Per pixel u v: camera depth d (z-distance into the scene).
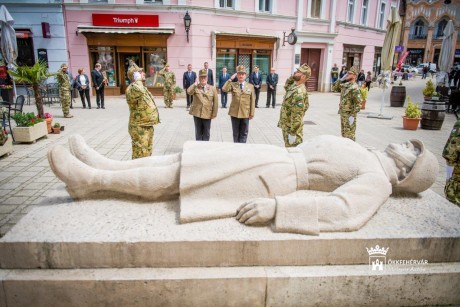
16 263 2.48
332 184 2.97
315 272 2.52
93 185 2.95
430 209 3.04
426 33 49.53
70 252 2.47
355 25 24.33
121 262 2.50
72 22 16.12
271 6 19.41
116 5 16.16
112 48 16.80
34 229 2.58
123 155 7.15
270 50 20.08
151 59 17.20
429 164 3.10
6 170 6.07
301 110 5.66
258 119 11.98
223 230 2.61
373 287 2.56
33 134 8.02
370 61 27.42
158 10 16.50
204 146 3.09
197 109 7.08
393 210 3.01
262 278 2.45
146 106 5.57
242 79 7.07
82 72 13.41
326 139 3.16
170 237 2.50
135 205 2.96
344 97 7.71
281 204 2.63
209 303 2.48
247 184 2.85
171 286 2.43
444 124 11.84
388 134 10.02
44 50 16.23
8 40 11.05
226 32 17.67
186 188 2.78
